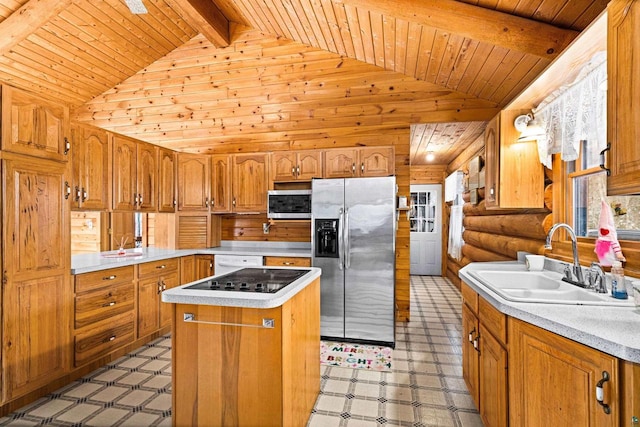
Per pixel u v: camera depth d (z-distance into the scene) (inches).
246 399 65.7
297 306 74.4
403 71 149.7
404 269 156.4
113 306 111.0
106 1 140.3
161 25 161.8
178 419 68.5
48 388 92.2
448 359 115.3
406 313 155.6
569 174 91.8
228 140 174.1
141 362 112.2
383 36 122.6
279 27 156.7
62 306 94.3
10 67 149.5
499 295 65.8
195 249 161.0
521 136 95.0
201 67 177.2
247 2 144.3
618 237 74.3
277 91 168.4
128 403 87.8
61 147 95.0
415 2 92.4
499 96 135.5
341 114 160.9
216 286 72.5
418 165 274.4
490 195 110.0
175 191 159.9
